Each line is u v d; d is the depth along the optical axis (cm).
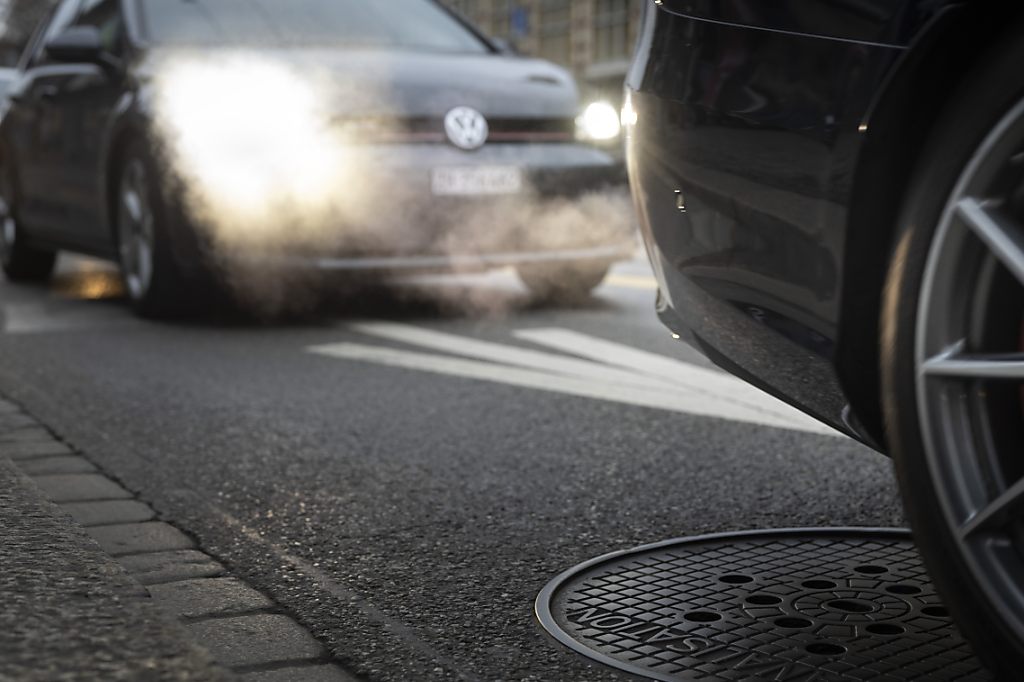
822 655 195
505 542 262
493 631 211
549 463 330
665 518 278
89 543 214
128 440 357
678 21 202
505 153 593
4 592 189
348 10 677
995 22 159
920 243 167
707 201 196
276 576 240
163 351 518
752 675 189
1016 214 163
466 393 427
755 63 185
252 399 417
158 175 581
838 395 187
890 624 208
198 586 234
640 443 351
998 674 162
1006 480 165
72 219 702
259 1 667
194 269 577
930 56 162
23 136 775
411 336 557
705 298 204
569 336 554
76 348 527
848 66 171
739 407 399
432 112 582
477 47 690
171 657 167
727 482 308
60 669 162
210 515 282
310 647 203
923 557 170
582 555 253
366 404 409
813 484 304
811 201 177
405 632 210
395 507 289
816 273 179
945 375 165
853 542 253
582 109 625
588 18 3091
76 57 655
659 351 513
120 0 675
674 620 212
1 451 309
